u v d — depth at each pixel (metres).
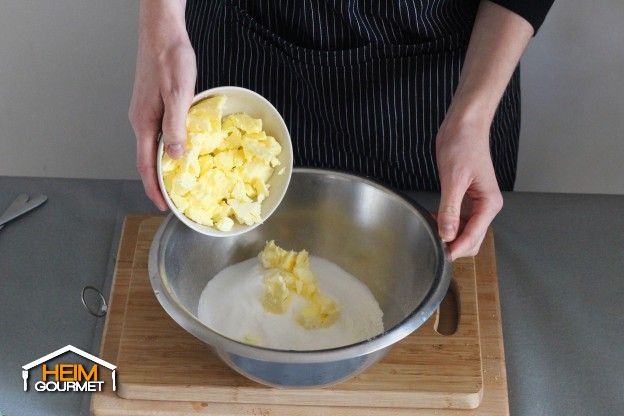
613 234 1.14
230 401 0.94
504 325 1.03
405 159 1.20
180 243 0.99
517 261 1.10
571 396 0.96
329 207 1.07
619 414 0.94
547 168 1.77
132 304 1.02
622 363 0.99
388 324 1.03
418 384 0.93
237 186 0.93
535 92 1.66
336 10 1.07
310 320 1.00
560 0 1.53
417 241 1.00
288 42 1.13
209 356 0.97
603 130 1.69
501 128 1.25
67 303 1.05
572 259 1.11
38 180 1.21
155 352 0.97
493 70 1.03
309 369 0.85
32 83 1.76
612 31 1.55
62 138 1.84
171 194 0.89
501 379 0.96
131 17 1.66
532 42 1.59
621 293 1.07
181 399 0.94
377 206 1.04
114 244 1.13
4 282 1.07
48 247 1.12
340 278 1.08
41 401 0.95
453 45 1.13
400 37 1.11
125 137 1.83
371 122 1.18
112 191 1.20
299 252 1.07
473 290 1.04
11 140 1.85
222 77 1.20
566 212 1.17
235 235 0.98
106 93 1.77
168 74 0.87
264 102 0.92
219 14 1.17
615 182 1.76
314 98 1.17
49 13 1.65
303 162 1.24
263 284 1.03
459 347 0.97
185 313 0.86
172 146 0.84
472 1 1.14
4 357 0.99
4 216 1.14
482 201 0.97
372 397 0.93
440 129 1.02
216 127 0.89
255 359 0.82
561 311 1.05
